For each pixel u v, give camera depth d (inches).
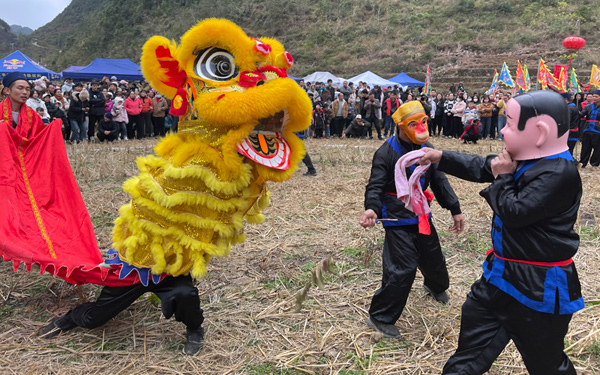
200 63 120.9
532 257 95.6
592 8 1475.1
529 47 1338.6
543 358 99.0
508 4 1599.4
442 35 1507.1
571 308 95.2
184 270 128.8
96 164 419.8
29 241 149.7
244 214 137.8
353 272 195.2
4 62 903.7
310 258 210.4
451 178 379.2
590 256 209.2
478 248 221.1
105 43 2374.5
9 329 147.8
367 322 152.9
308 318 157.9
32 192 160.6
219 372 128.6
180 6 2224.4
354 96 765.3
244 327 151.5
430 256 151.4
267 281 185.9
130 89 794.8
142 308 161.2
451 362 107.9
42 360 132.0
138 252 128.8
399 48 1485.0
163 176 122.8
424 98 733.3
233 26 118.2
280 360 134.8
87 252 156.2
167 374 127.4
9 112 163.8
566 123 93.3
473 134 644.7
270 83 115.1
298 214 274.7
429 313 161.8
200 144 120.9
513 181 96.1
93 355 134.8
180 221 124.0
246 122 116.8
